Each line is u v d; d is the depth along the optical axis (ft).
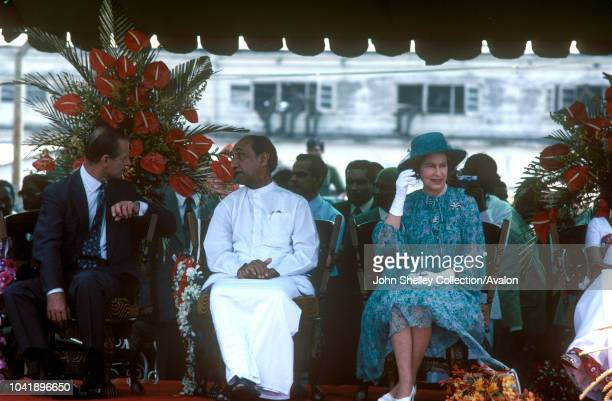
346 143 312.29
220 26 97.50
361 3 96.37
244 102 309.63
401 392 67.51
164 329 85.87
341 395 78.84
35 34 82.12
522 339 86.28
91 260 71.31
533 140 315.37
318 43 98.22
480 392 66.39
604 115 79.61
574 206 78.84
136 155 75.77
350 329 88.69
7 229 74.95
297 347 75.05
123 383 82.84
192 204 81.97
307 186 93.71
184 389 74.33
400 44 97.81
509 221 71.51
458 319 67.51
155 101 77.82
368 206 99.76
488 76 315.99
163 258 83.25
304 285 74.59
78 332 70.95
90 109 77.10
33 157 79.66
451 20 96.02
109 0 82.53
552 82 314.35
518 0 94.63
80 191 71.20
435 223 70.33
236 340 70.08
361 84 313.94
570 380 74.02
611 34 95.20
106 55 77.36
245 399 68.69
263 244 75.51
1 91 286.25
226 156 78.18
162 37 97.66
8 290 69.36
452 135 316.19
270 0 96.73
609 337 66.69
